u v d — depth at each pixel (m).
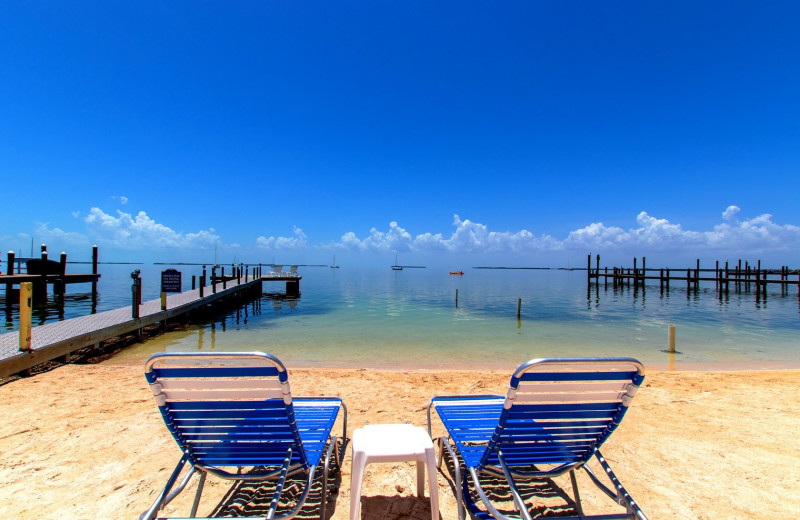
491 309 20.95
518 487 3.00
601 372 2.19
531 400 2.26
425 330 13.84
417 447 2.26
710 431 4.11
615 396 2.31
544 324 15.62
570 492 2.94
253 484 2.98
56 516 2.59
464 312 19.52
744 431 4.11
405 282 51.75
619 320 17.03
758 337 12.83
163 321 13.46
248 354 2.00
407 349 10.45
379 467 3.32
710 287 47.56
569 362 2.07
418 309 20.66
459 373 6.77
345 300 25.77
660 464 3.38
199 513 2.61
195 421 2.26
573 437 2.43
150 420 4.28
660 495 2.89
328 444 2.90
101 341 9.65
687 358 9.58
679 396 5.37
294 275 31.23
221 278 24.23
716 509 2.71
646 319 17.44
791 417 4.53
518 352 10.11
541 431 2.36
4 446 3.62
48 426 4.10
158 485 2.98
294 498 2.81
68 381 5.87
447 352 10.11
